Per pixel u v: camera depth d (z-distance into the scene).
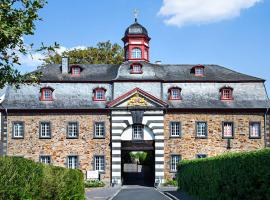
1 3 13.41
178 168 40.38
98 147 46.75
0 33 12.95
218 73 50.59
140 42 52.59
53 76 48.75
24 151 46.28
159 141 46.62
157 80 48.03
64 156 46.47
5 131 46.38
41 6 13.94
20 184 12.91
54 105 46.84
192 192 32.91
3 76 14.25
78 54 69.38
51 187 17.12
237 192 19.22
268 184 15.31
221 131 47.19
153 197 32.53
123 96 46.69
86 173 46.31
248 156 17.56
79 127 46.81
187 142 47.03
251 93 48.44
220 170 22.88
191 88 48.41
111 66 51.19
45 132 46.75
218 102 47.72
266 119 47.50
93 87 48.00
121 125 46.72
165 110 47.09
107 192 38.28
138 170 74.31
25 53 14.16
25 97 47.28
